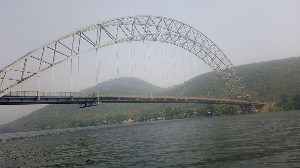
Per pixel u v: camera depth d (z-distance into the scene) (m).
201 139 37.16
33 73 53.59
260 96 165.75
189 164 20.11
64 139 64.69
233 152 23.77
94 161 25.70
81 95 61.97
